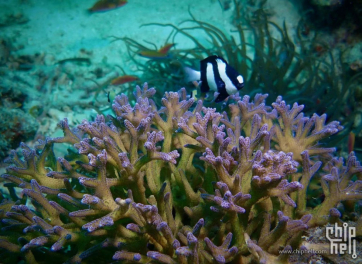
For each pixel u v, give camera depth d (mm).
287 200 223
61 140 315
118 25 893
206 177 274
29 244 239
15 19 948
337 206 286
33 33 902
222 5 891
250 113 336
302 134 315
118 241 232
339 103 564
